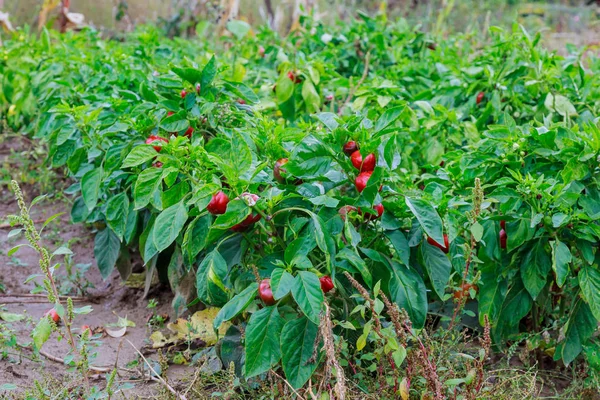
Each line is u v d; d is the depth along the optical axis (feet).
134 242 11.92
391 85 12.12
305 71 12.58
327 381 8.13
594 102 12.12
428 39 17.13
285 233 9.00
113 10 27.91
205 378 9.26
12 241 13.37
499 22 32.83
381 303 8.08
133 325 10.83
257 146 9.44
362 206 8.57
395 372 8.40
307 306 7.95
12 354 9.96
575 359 9.84
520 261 9.38
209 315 10.30
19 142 17.76
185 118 9.97
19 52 16.19
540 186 8.96
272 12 26.71
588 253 9.01
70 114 10.91
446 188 9.52
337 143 8.66
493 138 9.69
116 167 10.53
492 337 9.84
